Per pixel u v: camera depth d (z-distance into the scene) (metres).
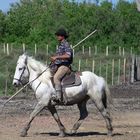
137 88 36.34
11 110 23.31
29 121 15.78
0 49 44.41
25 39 54.84
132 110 24.52
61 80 15.68
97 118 21.03
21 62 15.90
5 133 16.44
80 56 44.47
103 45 53.88
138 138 15.70
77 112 23.09
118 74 40.03
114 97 30.59
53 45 50.66
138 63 42.56
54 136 15.89
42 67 15.94
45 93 15.70
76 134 16.38
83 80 15.81
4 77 33.03
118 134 16.56
